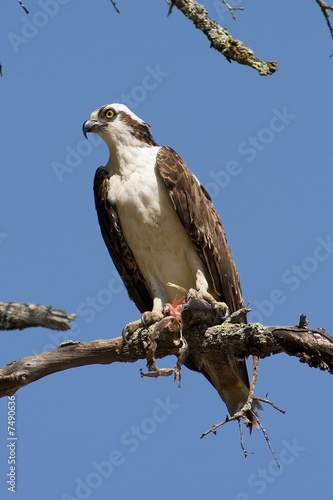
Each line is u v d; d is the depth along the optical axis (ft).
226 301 42.34
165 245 41.86
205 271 41.96
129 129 43.04
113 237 43.21
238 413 32.48
